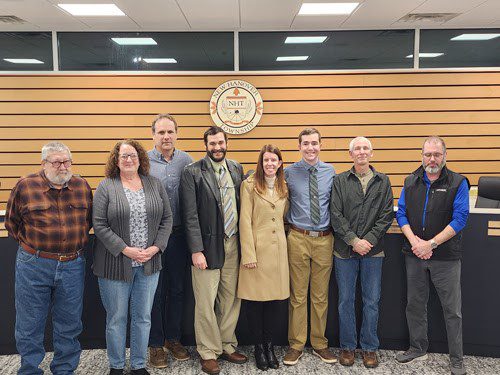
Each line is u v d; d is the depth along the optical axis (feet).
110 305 7.92
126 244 7.72
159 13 15.42
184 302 9.70
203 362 8.69
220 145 8.45
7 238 9.18
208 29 17.72
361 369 8.75
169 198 9.12
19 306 7.72
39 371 7.95
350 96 18.35
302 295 9.02
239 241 8.86
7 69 18.08
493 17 16.29
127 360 9.11
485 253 9.23
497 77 18.13
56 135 18.26
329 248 8.87
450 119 18.33
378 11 15.46
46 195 7.59
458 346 8.51
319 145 8.80
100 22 16.55
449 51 18.15
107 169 7.96
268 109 18.40
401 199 9.02
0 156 18.24
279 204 8.71
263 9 15.03
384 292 9.57
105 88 18.20
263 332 9.00
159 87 18.25
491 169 18.48
